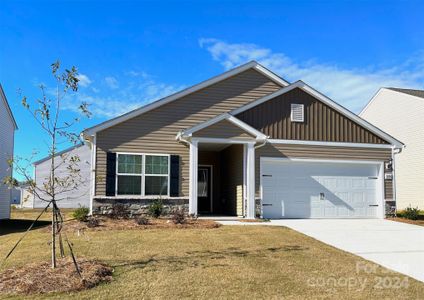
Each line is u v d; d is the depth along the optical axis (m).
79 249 8.71
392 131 24.72
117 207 13.85
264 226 12.30
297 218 15.34
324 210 15.71
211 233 10.80
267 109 15.54
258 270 7.23
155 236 10.26
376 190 16.31
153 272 6.98
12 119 20.28
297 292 6.12
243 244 9.44
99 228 11.48
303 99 15.93
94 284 6.27
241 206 15.22
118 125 14.52
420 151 22.36
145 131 14.80
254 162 14.77
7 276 6.57
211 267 7.35
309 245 9.50
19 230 13.80
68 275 6.50
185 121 15.45
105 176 14.12
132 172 14.39
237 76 16.62
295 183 15.55
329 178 15.93
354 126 16.31
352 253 8.95
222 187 18.23
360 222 14.40
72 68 7.34
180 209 14.46
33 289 5.95
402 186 23.69
